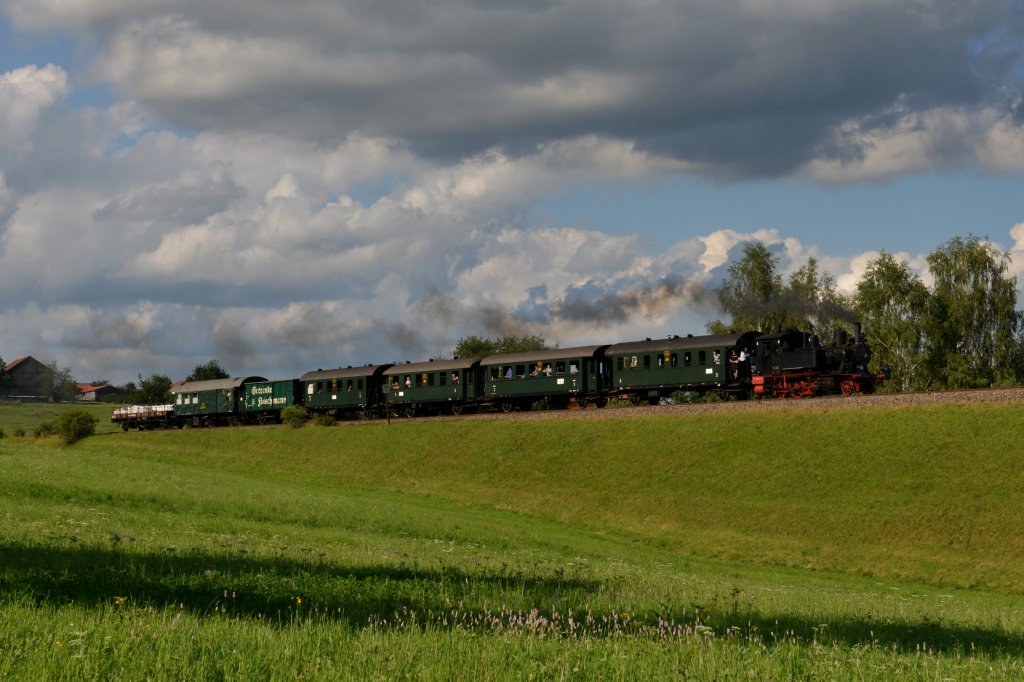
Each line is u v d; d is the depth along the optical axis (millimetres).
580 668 12375
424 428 71938
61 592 16344
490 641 13602
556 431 64562
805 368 61156
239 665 11617
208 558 21703
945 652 15789
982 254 84938
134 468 62906
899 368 85438
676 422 60281
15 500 41812
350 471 68250
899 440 50500
